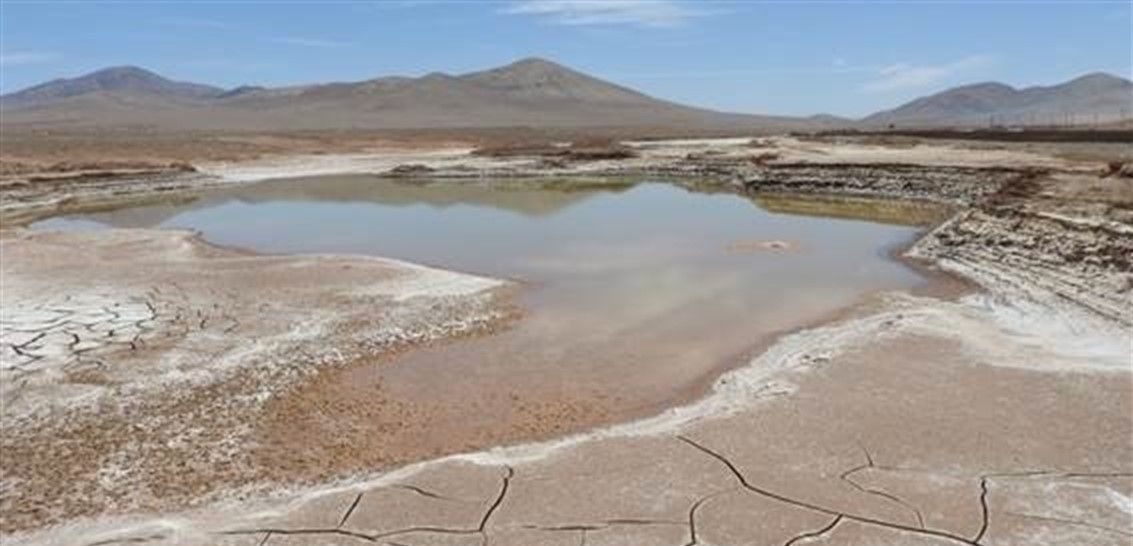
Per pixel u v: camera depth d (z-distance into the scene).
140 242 25.77
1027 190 25.47
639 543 8.07
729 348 14.80
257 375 13.25
